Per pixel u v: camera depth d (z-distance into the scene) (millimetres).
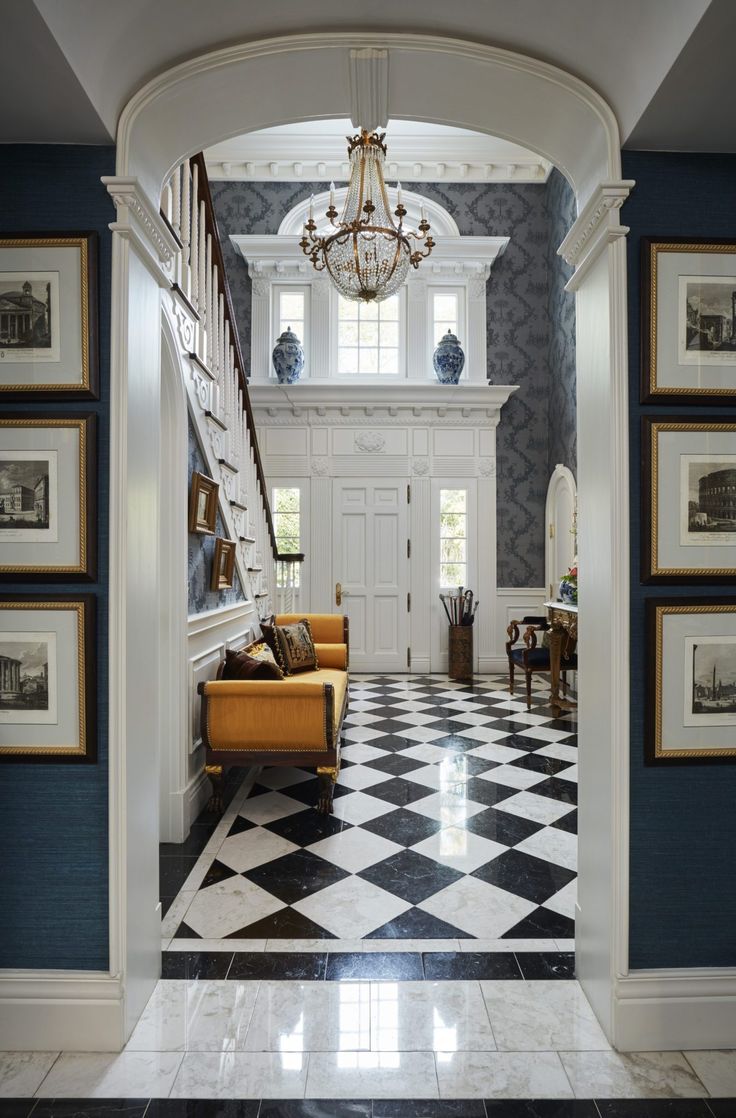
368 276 4340
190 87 2031
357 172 4480
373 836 3367
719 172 2066
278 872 2986
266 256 7734
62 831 1993
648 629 2018
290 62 1995
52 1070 1853
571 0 1777
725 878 2037
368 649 7848
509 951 2412
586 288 2285
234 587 4812
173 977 2252
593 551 2211
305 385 7551
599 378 2154
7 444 1989
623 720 2006
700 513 2033
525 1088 1790
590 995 2145
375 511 7836
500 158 7852
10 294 1987
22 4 1454
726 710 2037
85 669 1980
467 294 7938
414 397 7641
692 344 2033
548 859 3129
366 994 2168
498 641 7871
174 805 3307
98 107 1862
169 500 3314
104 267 2006
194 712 3629
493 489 7852
